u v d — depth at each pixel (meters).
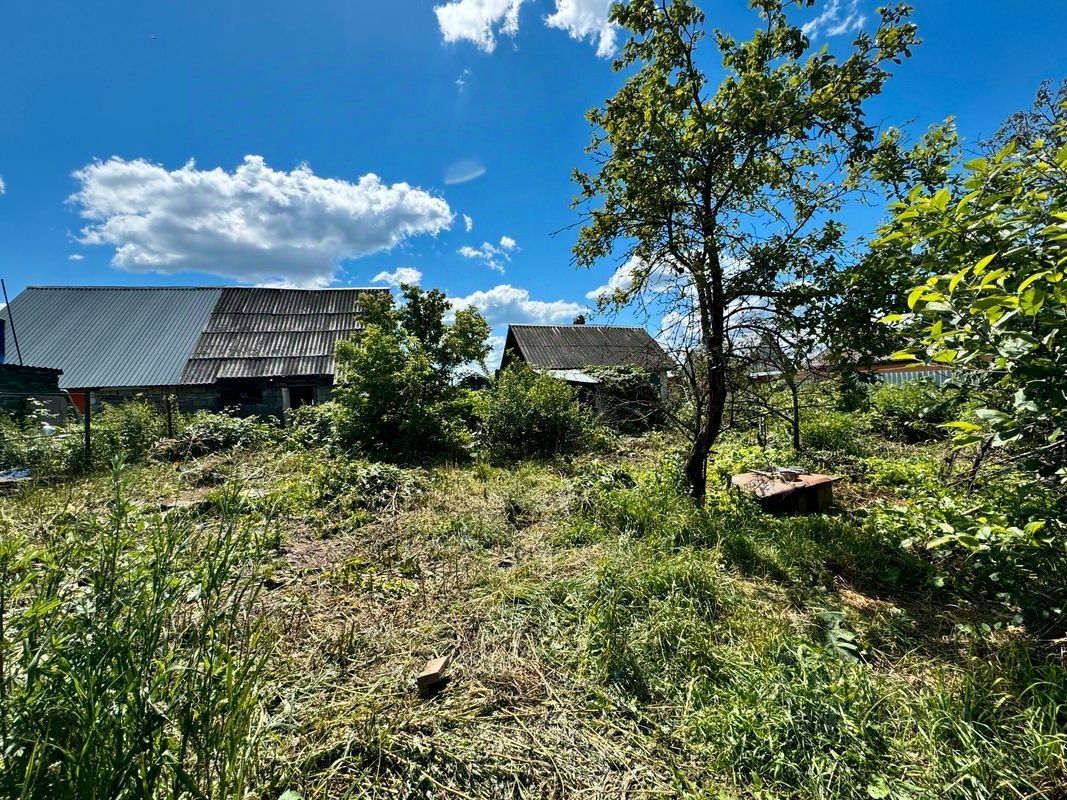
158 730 1.29
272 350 15.11
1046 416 1.90
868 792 1.64
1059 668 2.02
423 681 2.21
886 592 3.13
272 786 1.66
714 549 3.67
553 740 1.93
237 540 2.00
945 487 4.20
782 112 3.89
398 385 8.71
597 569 3.21
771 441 8.05
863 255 3.82
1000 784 1.62
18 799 1.03
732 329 4.57
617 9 4.43
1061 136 2.69
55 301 16.98
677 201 4.56
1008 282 2.15
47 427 7.55
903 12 3.72
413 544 4.09
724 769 1.79
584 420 9.66
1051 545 2.37
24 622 1.31
